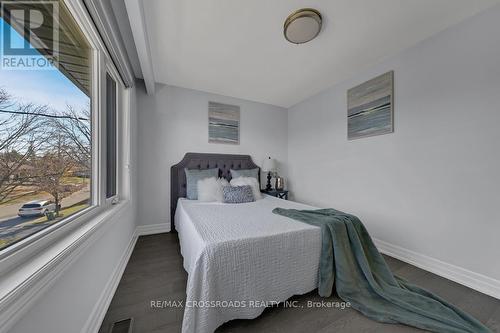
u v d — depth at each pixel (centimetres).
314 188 337
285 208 218
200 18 167
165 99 301
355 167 265
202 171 301
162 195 299
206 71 261
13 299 55
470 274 165
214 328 108
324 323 123
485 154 158
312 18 162
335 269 149
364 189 253
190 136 318
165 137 301
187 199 284
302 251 142
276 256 131
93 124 138
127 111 222
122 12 154
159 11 158
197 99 322
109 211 150
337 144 294
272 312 132
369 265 157
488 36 157
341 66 247
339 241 150
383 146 231
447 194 179
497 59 153
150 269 186
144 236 278
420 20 170
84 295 103
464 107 169
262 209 217
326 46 207
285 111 403
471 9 158
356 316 129
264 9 158
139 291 152
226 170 334
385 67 229
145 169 289
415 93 202
